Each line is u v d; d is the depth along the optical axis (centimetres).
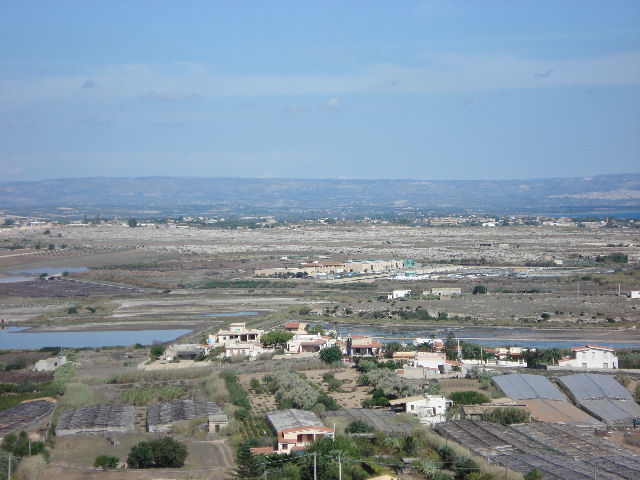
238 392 14700
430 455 10856
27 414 13012
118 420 12794
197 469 10575
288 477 9831
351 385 15625
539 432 11844
